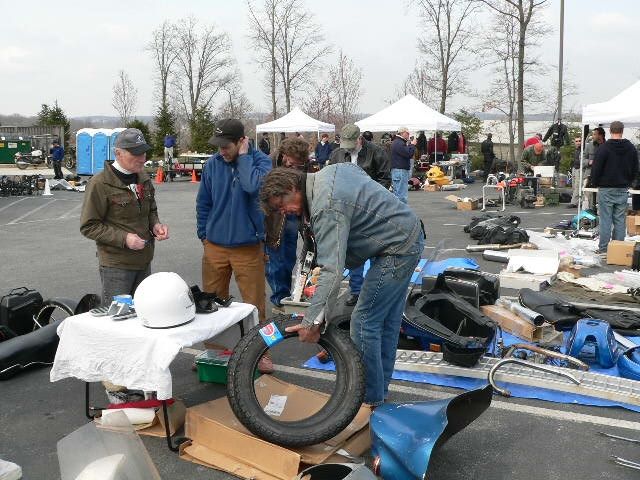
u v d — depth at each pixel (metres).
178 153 41.44
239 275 4.99
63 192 23.12
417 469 3.03
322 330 3.53
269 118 45.25
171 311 3.66
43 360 5.18
